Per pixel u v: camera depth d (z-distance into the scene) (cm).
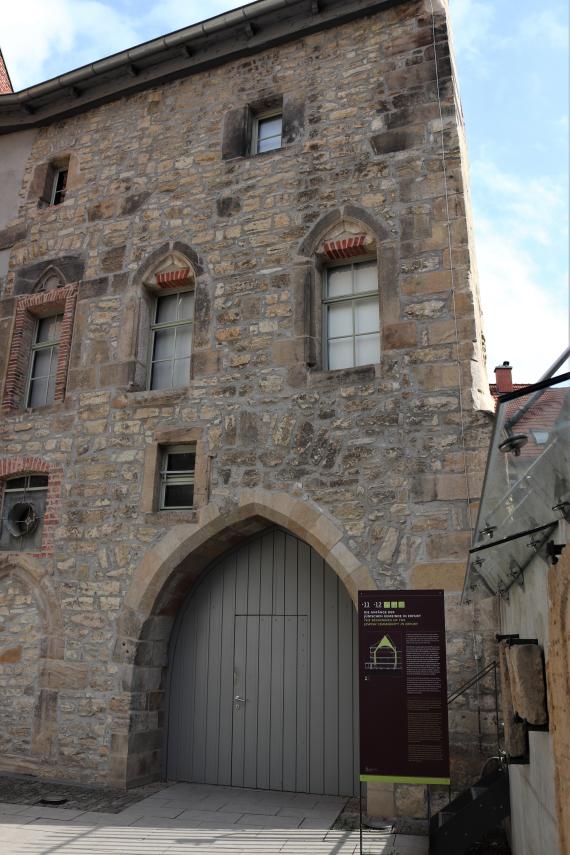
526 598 346
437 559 611
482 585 509
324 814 589
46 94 955
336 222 746
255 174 807
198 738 718
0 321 916
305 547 732
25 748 723
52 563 770
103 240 877
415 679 472
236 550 757
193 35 857
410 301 688
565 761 231
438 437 641
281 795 657
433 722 463
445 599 596
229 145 838
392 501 640
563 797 235
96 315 848
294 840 513
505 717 360
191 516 717
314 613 710
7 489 846
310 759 673
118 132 922
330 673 688
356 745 662
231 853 482
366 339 731
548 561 266
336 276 766
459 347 659
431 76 750
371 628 487
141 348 820
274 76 841
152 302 850
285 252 762
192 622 753
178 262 827
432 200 709
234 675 722
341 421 682
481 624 581
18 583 789
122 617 716
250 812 595
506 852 477
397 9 793
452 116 727
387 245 712
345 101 784
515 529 329
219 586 754
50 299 889
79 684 715
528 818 349
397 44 779
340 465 670
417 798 564
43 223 931
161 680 733
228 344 759
